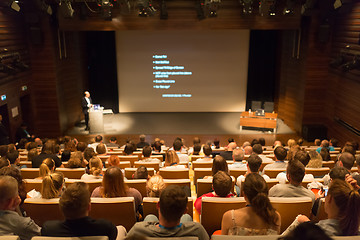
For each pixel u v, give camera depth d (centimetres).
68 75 1244
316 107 1153
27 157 625
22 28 1052
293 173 297
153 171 498
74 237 189
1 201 230
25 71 1058
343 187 189
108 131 1227
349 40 980
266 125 1191
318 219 294
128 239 129
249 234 203
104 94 1441
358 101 938
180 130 1232
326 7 1055
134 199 338
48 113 1158
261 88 1432
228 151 669
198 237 211
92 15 1095
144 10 1005
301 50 1152
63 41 1197
